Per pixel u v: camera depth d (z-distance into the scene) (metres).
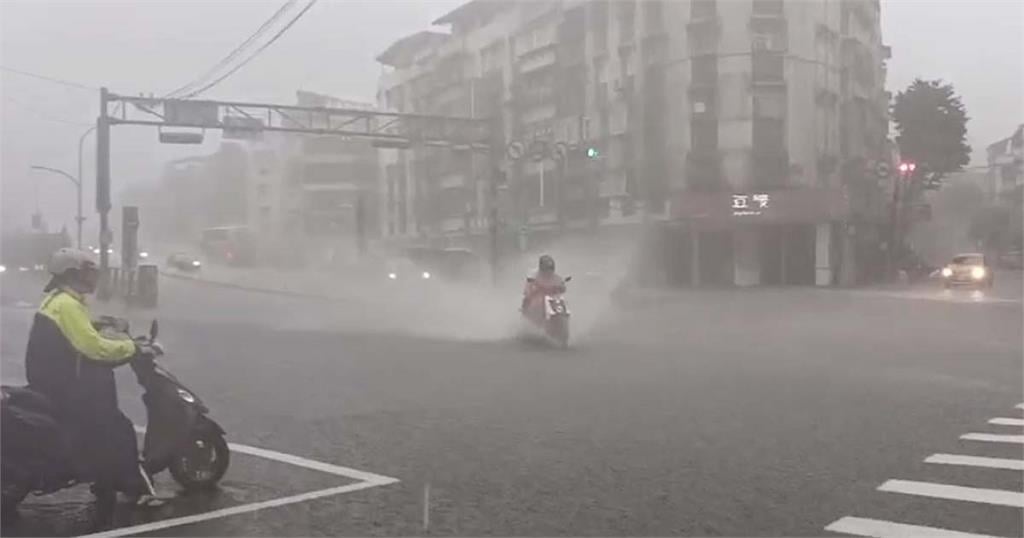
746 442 8.25
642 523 5.81
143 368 6.39
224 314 25.86
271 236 61.75
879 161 50.06
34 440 5.75
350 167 63.44
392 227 61.94
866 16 52.56
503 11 55.59
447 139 39.03
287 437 8.55
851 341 18.22
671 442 8.26
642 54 45.19
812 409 10.05
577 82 49.34
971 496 6.41
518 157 39.66
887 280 52.00
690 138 44.00
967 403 10.47
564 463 7.44
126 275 30.17
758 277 44.56
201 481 6.63
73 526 5.79
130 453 5.99
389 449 8.00
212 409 10.10
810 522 5.82
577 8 49.16
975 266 41.41
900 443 8.20
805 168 44.75
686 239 44.56
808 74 44.84
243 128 34.97
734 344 17.66
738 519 5.89
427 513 6.04
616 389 11.59
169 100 33.94
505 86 55.16
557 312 16.97
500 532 5.63
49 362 5.82
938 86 62.94
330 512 6.07
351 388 11.69
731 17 43.69
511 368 13.77
